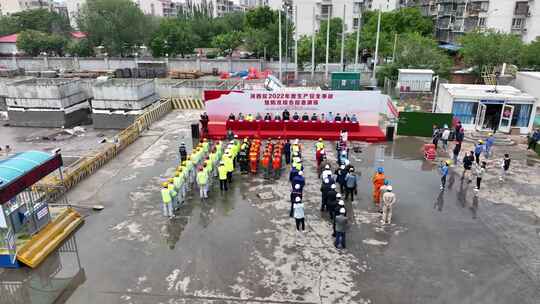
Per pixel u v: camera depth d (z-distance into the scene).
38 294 11.89
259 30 62.06
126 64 59.50
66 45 66.50
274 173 20.67
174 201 16.53
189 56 72.38
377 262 13.20
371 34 53.94
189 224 15.73
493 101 26.94
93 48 66.81
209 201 17.69
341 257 13.48
